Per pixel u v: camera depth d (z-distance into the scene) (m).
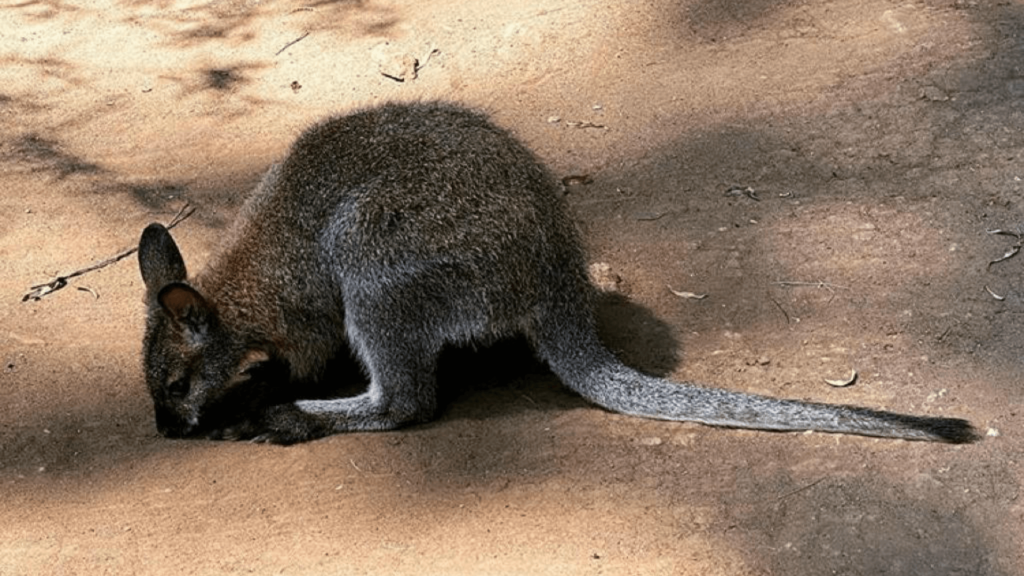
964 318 3.49
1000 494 3.14
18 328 3.67
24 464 3.36
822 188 3.87
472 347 3.45
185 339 3.41
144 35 4.64
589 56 4.39
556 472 3.26
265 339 3.48
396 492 3.25
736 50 4.34
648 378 3.37
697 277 3.68
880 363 3.42
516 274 3.38
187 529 3.21
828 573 3.05
